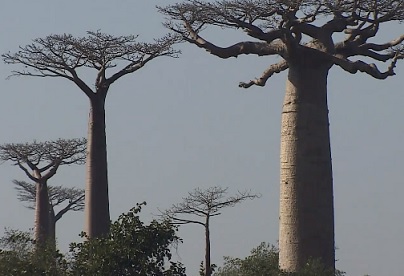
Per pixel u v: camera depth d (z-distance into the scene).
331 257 111.19
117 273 91.56
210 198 116.00
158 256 92.75
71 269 91.69
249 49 113.94
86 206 129.75
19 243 93.56
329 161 112.12
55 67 132.00
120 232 92.75
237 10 111.06
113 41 131.62
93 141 130.50
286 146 112.00
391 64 111.94
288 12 110.56
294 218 110.88
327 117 112.88
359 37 115.50
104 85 132.12
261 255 118.19
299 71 112.31
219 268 120.06
